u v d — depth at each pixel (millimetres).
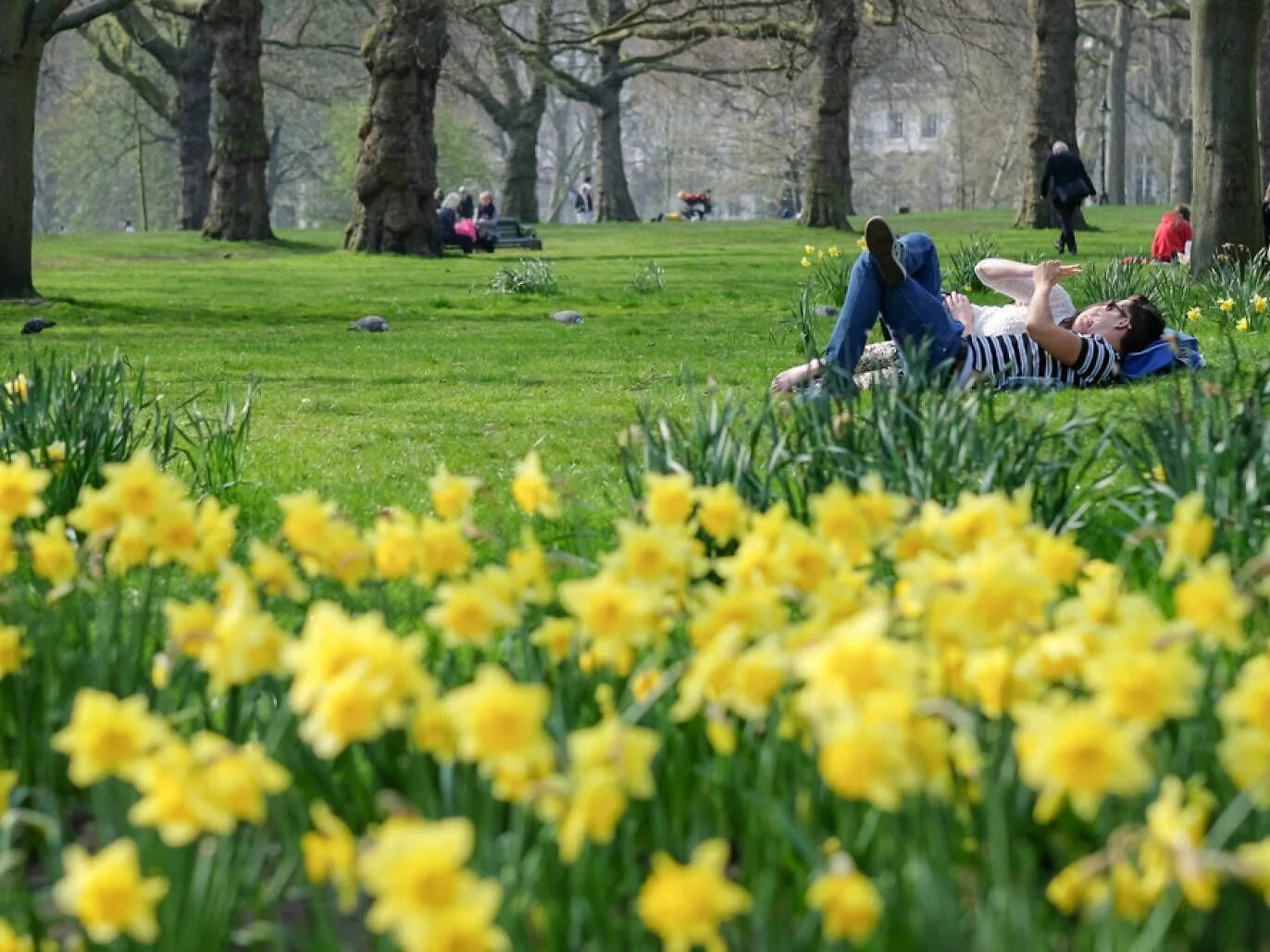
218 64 50844
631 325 22688
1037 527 4395
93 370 8891
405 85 43656
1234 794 3672
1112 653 3137
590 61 101000
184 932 3309
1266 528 6141
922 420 7105
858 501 4418
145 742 3316
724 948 2945
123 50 74625
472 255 44844
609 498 8664
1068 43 52406
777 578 4012
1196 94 23234
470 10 50000
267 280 34406
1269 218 24562
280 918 3795
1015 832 3557
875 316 11805
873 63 70625
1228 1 22688
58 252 47125
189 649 4039
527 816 3607
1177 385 7227
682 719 4004
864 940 3119
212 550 4648
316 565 4531
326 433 12117
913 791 3289
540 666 4398
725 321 22984
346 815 4055
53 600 4715
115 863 2900
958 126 113562
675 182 139750
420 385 15383
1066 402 11164
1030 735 2992
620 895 3697
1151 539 6352
